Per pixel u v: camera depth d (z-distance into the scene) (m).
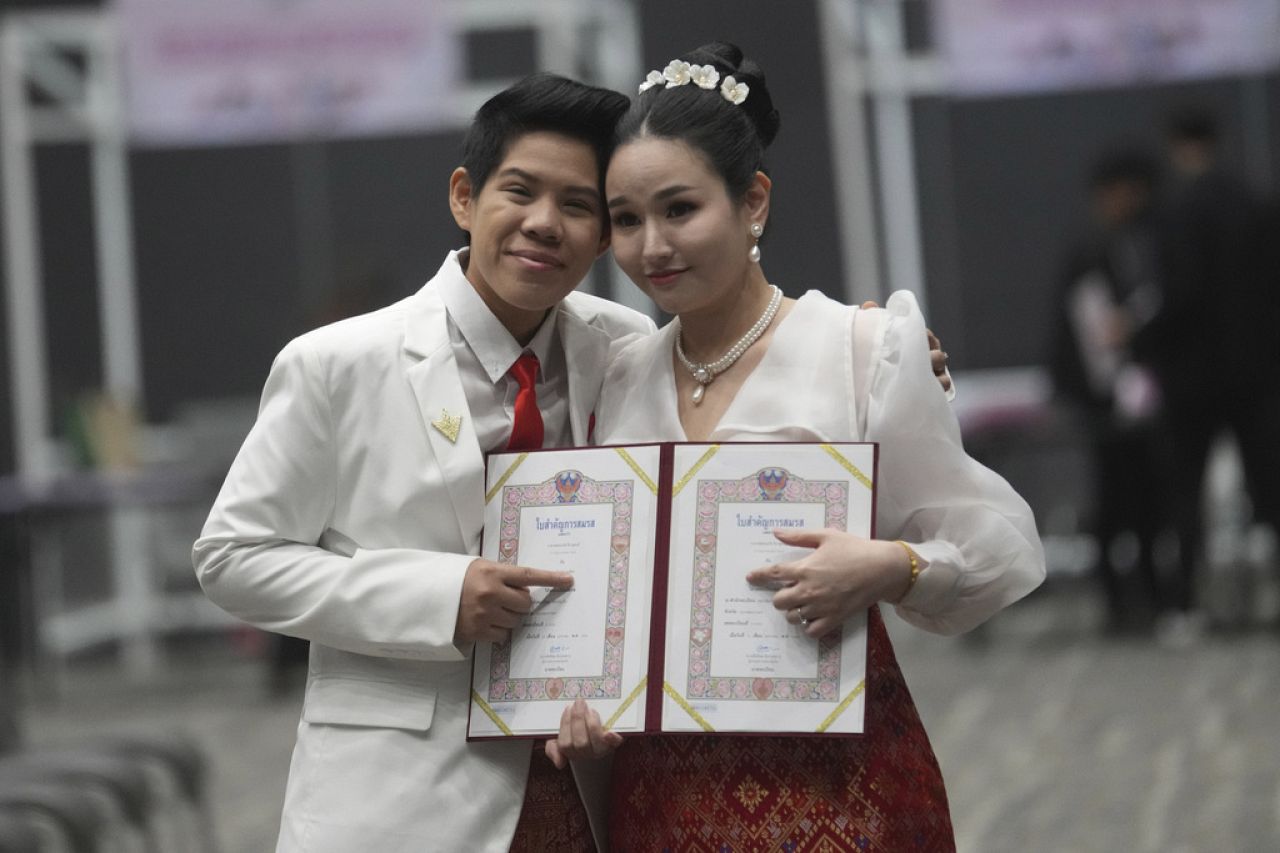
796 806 3.02
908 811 3.07
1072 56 12.04
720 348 3.21
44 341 13.75
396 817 3.13
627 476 3.10
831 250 13.92
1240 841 5.83
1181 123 10.34
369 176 13.73
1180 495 10.38
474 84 13.73
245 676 11.43
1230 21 11.98
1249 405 10.13
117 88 13.69
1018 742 7.69
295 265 13.78
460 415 3.20
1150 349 10.28
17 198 13.70
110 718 9.93
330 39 12.05
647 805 3.14
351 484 3.22
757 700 2.96
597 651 3.03
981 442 10.68
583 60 13.75
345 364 3.22
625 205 3.09
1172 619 10.56
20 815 4.60
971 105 13.84
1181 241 10.12
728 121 3.08
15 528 10.74
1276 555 10.26
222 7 12.01
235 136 13.35
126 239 13.77
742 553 3.02
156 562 11.96
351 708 3.21
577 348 3.37
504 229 3.17
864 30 13.83
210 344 13.78
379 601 3.10
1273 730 7.48
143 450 13.30
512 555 3.13
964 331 13.88
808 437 3.10
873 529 2.99
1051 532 11.82
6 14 13.63
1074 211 13.77
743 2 13.81
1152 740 7.50
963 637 10.84
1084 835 6.07
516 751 3.19
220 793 7.54
